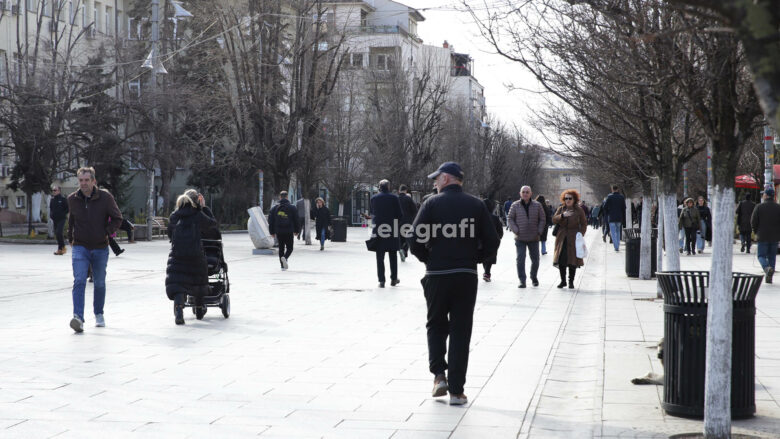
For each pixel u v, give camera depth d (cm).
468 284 1011
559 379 1153
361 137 6838
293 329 1620
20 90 5184
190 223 1695
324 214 4553
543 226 2481
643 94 1288
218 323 1706
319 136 5188
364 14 12450
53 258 3622
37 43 5741
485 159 10475
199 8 4997
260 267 3322
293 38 5128
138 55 5834
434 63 8412
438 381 1027
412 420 922
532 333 1567
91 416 930
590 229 9469
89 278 2691
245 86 4912
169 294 1683
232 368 1220
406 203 2827
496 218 2464
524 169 12069
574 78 1305
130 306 1994
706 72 802
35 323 1695
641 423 880
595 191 14638
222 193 8125
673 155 1755
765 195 2602
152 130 5406
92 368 1212
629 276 2770
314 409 971
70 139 5488
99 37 6312
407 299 2161
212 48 5103
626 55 1098
